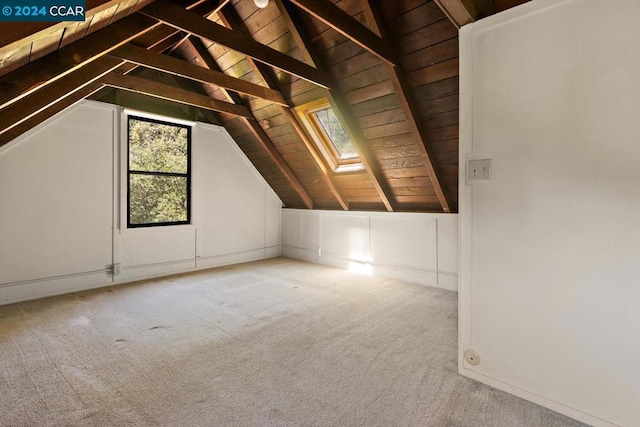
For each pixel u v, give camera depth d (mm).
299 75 2736
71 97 2936
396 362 1935
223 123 4547
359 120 3188
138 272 3803
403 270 3861
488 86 1634
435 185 3215
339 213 4551
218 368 1858
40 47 1487
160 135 3977
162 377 1761
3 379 1724
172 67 2697
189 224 4262
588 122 1362
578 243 1405
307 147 3879
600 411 1364
